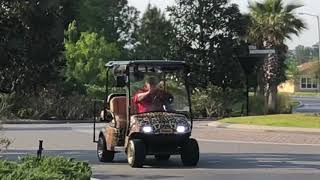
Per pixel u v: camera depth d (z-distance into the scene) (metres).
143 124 33.41
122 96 36.69
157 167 34.09
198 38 107.31
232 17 107.25
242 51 105.81
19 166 21.36
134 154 33.53
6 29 18.83
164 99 34.94
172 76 35.62
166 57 111.62
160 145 33.81
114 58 120.44
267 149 46.47
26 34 18.98
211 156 40.94
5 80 19.27
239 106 107.31
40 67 19.28
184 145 34.31
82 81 114.44
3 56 18.70
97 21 148.00
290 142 52.47
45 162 22.56
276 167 34.22
